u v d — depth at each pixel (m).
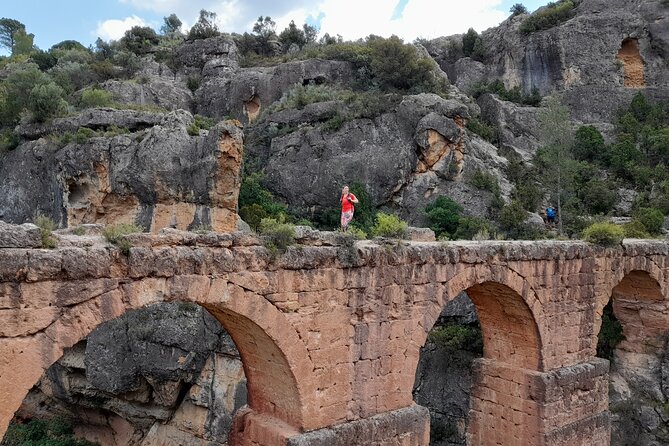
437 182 42.16
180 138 31.22
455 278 16.34
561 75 57.47
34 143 37.81
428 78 53.56
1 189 38.41
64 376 28.14
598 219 39.78
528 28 61.41
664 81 55.22
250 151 47.94
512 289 18.11
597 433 20.64
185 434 26.86
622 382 26.42
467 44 69.44
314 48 64.31
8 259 9.26
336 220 41.12
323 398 13.79
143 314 25.95
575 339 20.58
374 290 14.61
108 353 25.97
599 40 56.88
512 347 20.33
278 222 13.64
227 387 25.27
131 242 10.78
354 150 43.66
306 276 13.30
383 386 14.92
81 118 38.97
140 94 56.47
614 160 47.66
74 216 33.47
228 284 11.98
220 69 62.19
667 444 23.73
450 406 27.67
